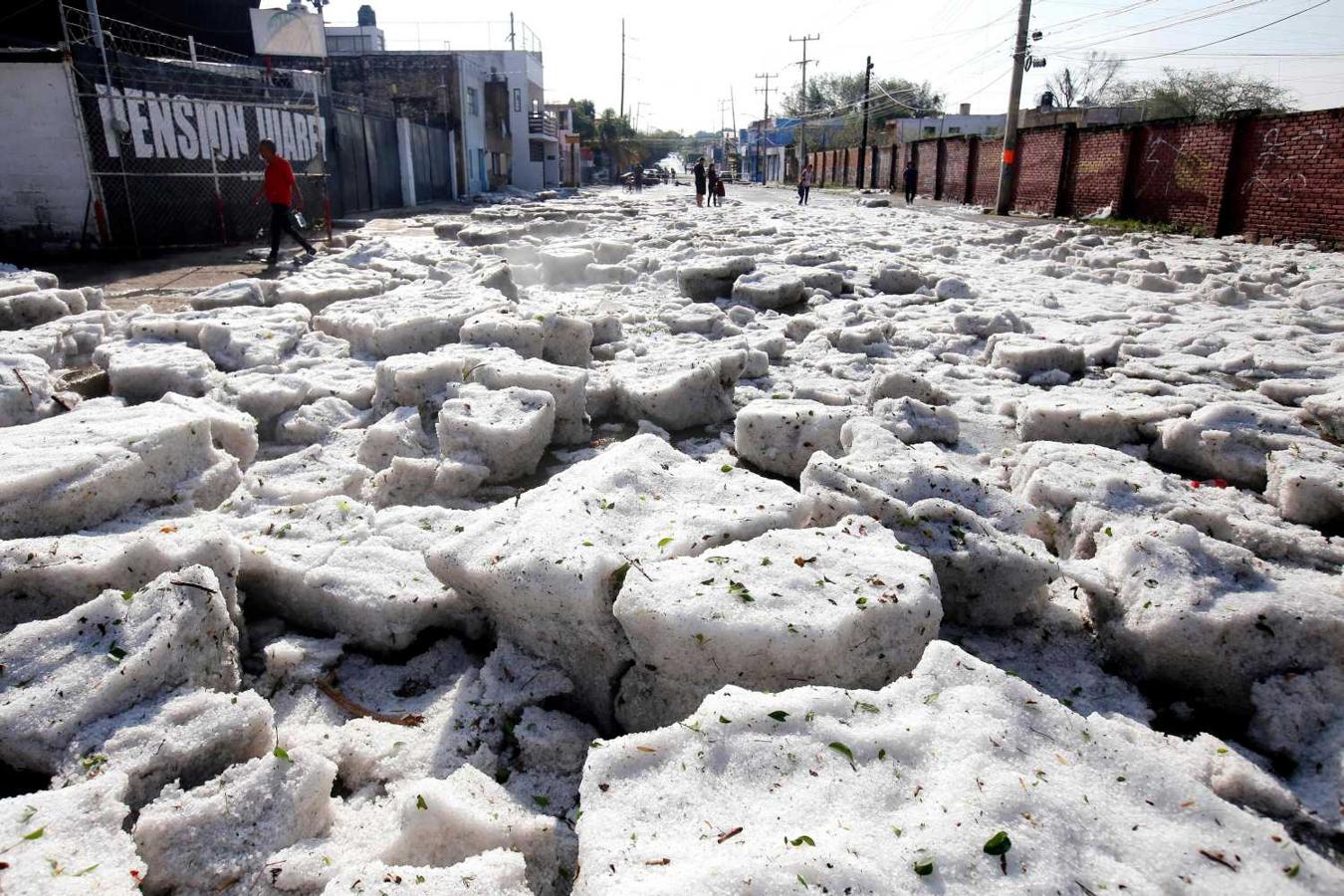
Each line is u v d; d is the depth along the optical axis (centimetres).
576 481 303
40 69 1219
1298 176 1523
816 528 288
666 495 298
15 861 158
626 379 541
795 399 541
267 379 532
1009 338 671
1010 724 184
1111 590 276
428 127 3003
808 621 215
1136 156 2017
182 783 207
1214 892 149
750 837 158
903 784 171
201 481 350
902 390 530
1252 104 4284
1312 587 269
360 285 843
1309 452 408
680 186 6391
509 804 197
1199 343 712
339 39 3941
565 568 237
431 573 273
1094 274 1143
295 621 295
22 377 454
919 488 325
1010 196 2627
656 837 160
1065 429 473
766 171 8238
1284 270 1130
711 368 535
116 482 315
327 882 178
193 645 234
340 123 2125
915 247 1461
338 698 255
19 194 1262
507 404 438
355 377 562
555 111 7594
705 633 214
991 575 281
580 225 1581
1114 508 332
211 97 1526
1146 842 158
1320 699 234
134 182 1345
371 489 399
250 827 187
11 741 201
